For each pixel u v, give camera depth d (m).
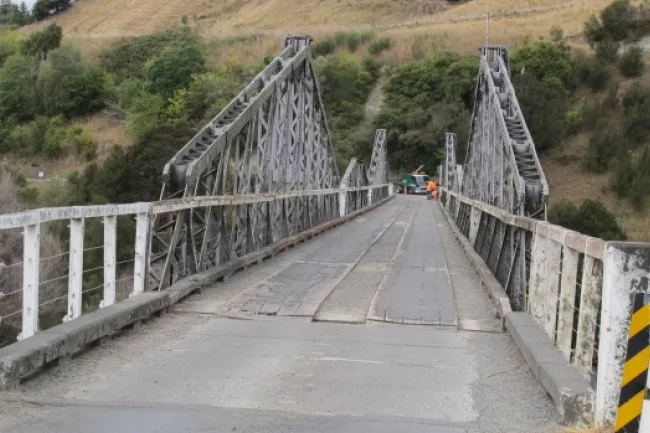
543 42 73.19
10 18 124.19
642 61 70.81
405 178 75.19
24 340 6.48
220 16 121.62
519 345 7.77
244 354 7.59
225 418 5.41
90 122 60.00
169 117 57.69
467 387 6.54
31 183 31.45
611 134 55.72
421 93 82.38
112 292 8.67
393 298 11.19
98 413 5.42
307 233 21.70
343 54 92.38
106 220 8.52
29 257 6.57
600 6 91.44
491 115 19.05
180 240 11.28
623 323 4.90
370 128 80.19
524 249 10.26
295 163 21.27
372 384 6.59
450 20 104.19
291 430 5.16
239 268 13.90
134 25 114.62
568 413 5.34
